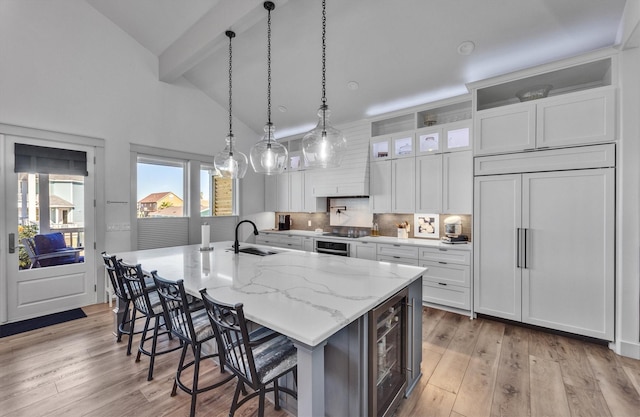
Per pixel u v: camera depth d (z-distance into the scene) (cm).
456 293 337
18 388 200
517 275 294
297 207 548
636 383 203
